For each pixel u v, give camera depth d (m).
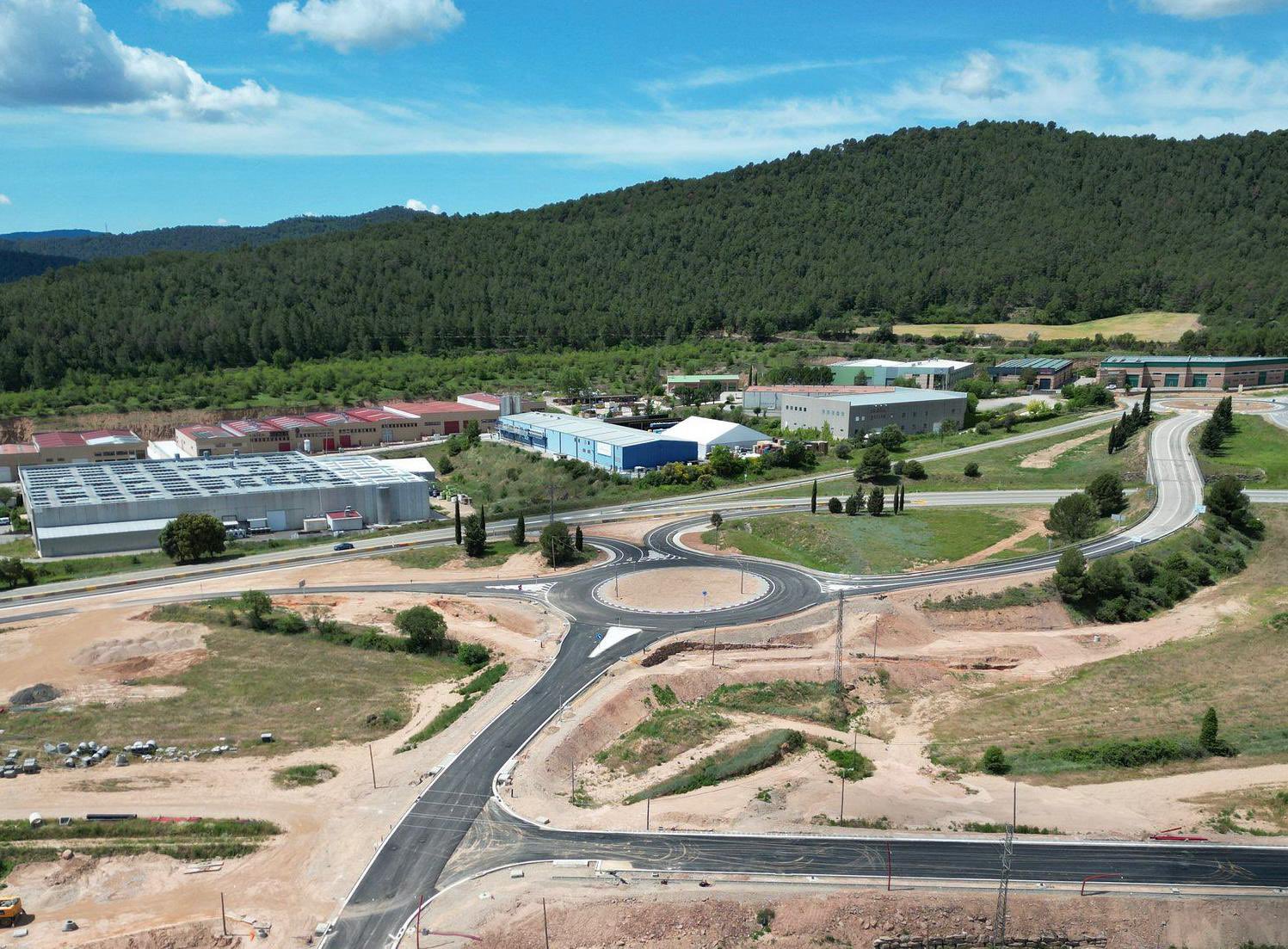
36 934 63.97
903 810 78.88
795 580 137.00
